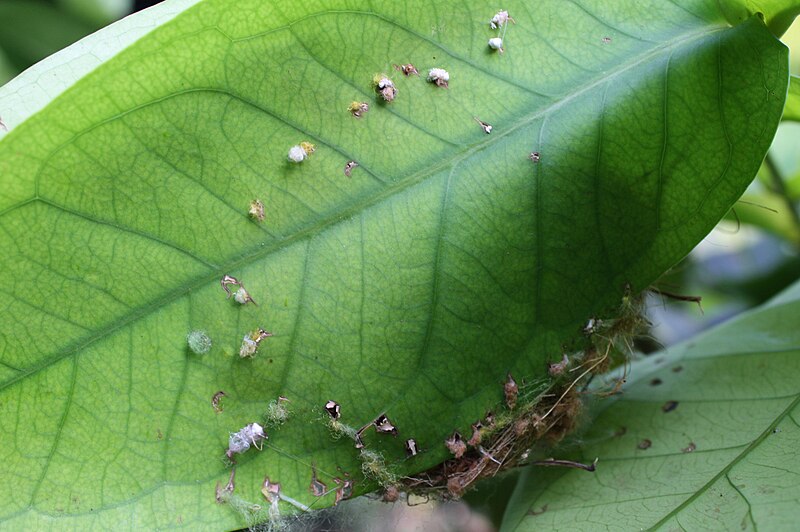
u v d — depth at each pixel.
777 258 0.43
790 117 0.34
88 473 0.28
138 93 0.27
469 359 0.29
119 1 0.41
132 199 0.28
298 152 0.28
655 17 0.30
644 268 0.30
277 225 0.28
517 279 0.30
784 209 0.40
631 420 0.33
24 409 0.27
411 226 0.29
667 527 0.29
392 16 0.29
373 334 0.29
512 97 0.30
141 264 0.28
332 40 0.28
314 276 0.29
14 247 0.27
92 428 0.28
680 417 0.32
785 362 0.32
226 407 0.28
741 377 0.33
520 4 0.30
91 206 0.27
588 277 0.30
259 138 0.28
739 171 0.30
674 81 0.30
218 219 0.28
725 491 0.29
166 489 0.28
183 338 0.28
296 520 0.30
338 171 0.29
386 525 0.34
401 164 0.29
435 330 0.29
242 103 0.28
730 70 0.30
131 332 0.28
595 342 0.30
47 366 0.27
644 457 0.31
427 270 0.29
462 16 0.29
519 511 0.32
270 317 0.28
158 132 0.27
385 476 0.29
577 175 0.30
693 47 0.30
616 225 0.30
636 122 0.30
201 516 0.28
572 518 0.31
